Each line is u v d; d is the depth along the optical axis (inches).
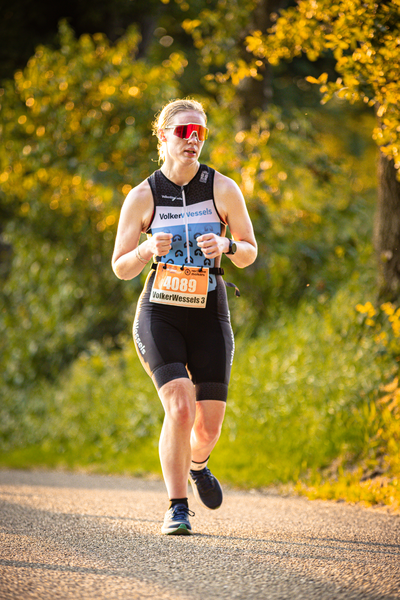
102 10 1079.0
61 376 879.1
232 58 780.0
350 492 365.4
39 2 1074.7
